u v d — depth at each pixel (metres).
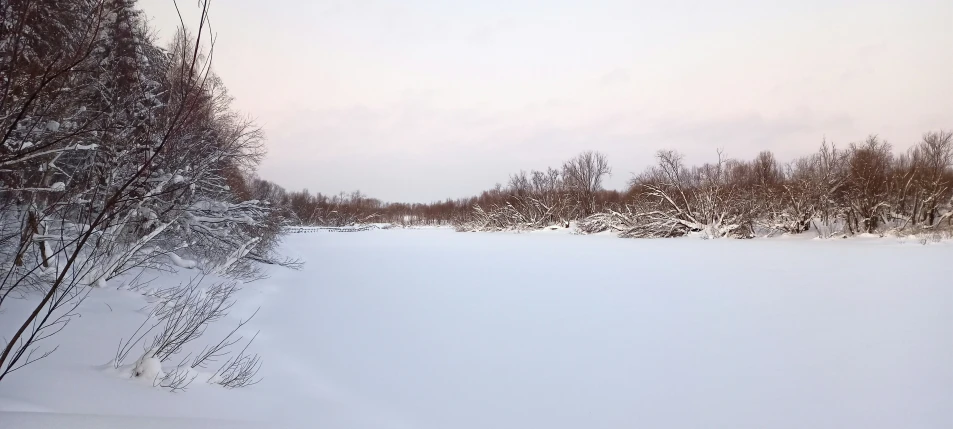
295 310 9.64
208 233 11.24
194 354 5.89
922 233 23.98
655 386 5.54
